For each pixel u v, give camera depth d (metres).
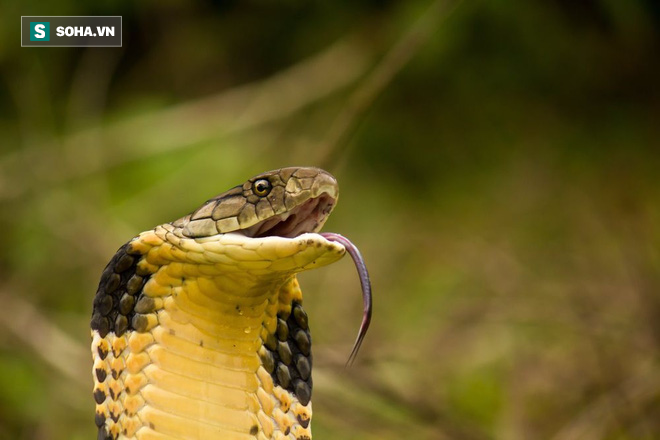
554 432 9.64
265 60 14.60
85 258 11.59
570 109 15.59
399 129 14.97
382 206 14.38
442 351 10.37
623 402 8.88
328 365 8.88
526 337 10.41
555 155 15.12
